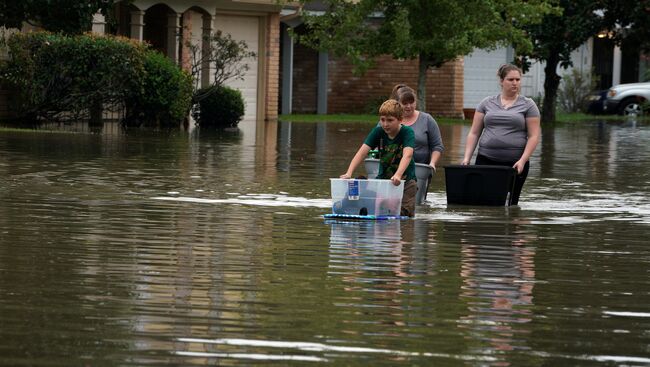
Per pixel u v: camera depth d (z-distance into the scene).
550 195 26.14
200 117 55.66
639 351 11.61
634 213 22.86
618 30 71.62
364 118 69.06
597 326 12.59
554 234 19.58
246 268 15.52
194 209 21.77
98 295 13.52
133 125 52.34
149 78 51.09
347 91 76.38
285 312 12.88
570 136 51.97
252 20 64.81
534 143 24.59
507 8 56.69
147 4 55.81
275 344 11.54
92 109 50.91
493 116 24.89
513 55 81.44
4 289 13.74
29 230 18.45
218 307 13.03
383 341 11.73
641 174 31.80
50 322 12.18
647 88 81.56
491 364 11.05
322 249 17.30
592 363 11.16
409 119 24.50
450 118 74.88
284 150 38.44
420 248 17.64
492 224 20.78
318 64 75.38
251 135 47.53
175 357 11.02
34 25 47.97
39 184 25.30
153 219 20.16
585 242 18.70
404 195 21.64
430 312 13.06
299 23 71.50
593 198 25.56
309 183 27.25
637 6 66.94
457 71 76.19
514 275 15.50
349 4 57.66
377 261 16.34
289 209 22.19
